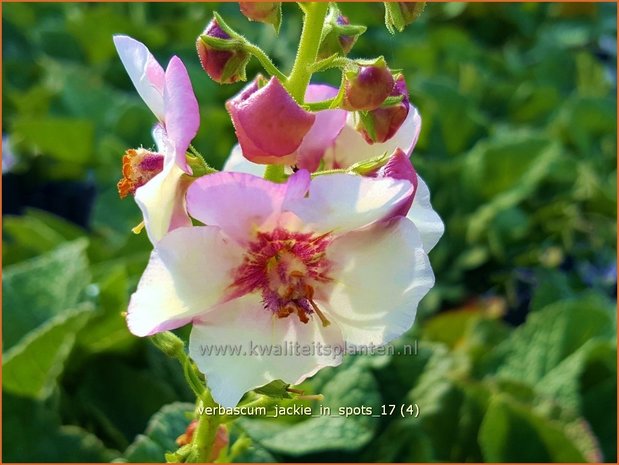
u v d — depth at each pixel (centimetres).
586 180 30
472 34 46
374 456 18
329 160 11
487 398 19
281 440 17
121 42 10
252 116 9
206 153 30
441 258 28
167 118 9
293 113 9
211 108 32
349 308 10
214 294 10
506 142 30
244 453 17
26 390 19
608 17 46
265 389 10
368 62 10
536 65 40
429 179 29
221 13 41
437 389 19
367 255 10
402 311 10
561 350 21
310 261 10
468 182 29
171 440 17
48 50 38
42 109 34
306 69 10
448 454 19
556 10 47
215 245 9
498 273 29
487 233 28
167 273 9
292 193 9
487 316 26
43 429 18
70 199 34
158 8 42
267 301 10
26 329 20
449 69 39
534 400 19
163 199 10
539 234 30
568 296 26
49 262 22
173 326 10
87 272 21
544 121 36
